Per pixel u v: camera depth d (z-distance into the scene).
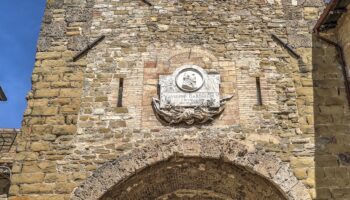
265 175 10.20
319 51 12.03
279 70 11.73
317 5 12.84
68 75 11.66
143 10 12.73
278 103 11.21
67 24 12.46
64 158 10.50
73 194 10.05
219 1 12.92
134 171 10.29
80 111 11.12
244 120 10.94
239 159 10.40
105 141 10.71
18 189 10.13
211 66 11.75
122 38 12.24
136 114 11.05
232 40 12.20
